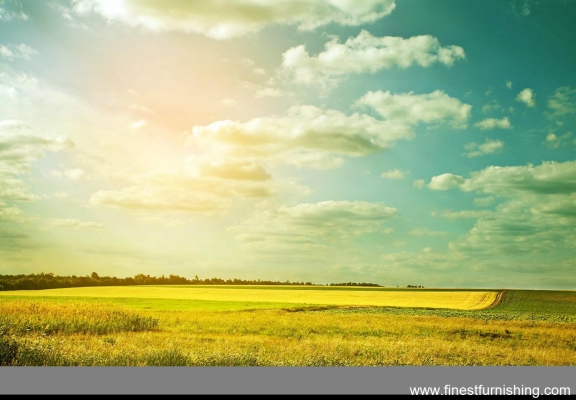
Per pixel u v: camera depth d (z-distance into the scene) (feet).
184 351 52.24
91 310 90.99
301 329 90.38
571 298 257.55
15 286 320.70
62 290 310.65
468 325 103.04
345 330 90.53
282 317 119.34
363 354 57.41
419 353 59.21
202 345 60.23
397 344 65.62
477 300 239.30
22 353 46.65
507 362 57.93
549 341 80.89
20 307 87.61
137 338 66.23
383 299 240.12
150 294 264.93
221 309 151.12
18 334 66.95
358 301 222.07
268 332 84.89
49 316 81.05
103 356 48.52
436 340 73.31
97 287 371.15
